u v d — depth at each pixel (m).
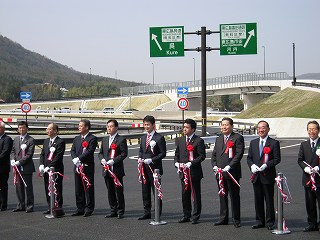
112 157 9.73
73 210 10.67
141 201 11.75
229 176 8.75
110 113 81.12
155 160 9.45
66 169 18.59
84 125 9.99
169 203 11.52
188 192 9.27
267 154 8.55
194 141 9.24
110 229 8.70
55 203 9.85
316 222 8.52
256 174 8.63
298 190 13.28
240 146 8.79
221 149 8.94
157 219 9.12
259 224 8.73
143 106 101.56
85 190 9.98
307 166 8.36
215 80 88.12
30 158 10.45
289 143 33.19
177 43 24.17
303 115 57.31
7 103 107.69
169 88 102.75
